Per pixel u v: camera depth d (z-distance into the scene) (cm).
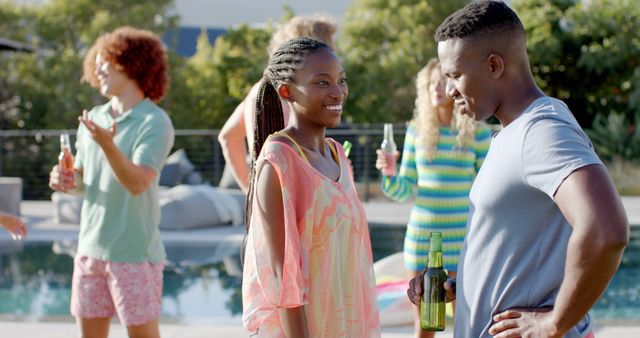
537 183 169
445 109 387
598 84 1775
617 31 1752
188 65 1752
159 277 331
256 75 1742
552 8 1789
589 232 156
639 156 1470
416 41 1739
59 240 844
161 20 1775
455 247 386
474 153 389
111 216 317
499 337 180
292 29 313
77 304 326
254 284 213
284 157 209
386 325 488
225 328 445
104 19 1677
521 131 174
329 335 213
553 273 177
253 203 215
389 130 401
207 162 1446
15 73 1691
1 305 593
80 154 342
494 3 186
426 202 388
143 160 316
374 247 808
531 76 186
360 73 1767
